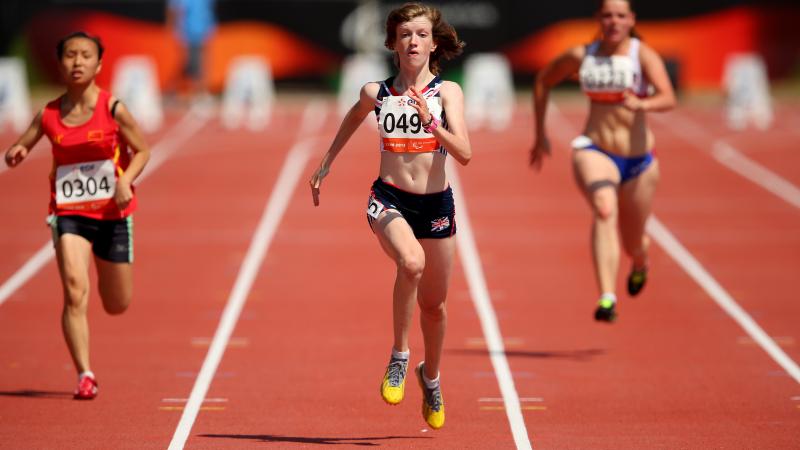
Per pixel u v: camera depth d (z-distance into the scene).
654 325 34.75
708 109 93.06
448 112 21.81
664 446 23.06
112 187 26.20
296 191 58.81
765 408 26.08
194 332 33.56
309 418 25.12
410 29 21.61
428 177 21.91
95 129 25.92
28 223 50.62
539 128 32.94
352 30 101.38
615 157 31.19
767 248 46.50
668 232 49.66
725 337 33.25
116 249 26.53
